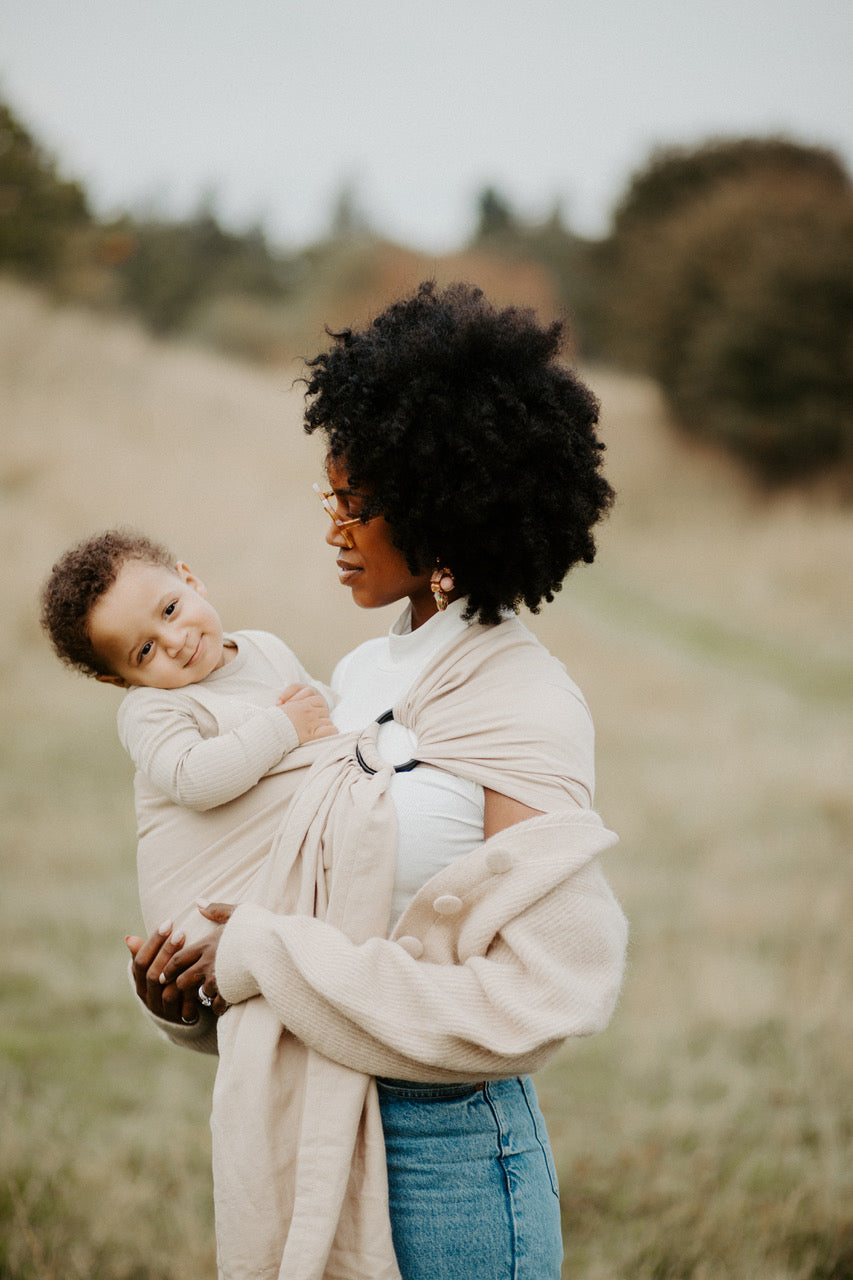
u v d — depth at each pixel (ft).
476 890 5.04
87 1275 9.85
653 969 16.24
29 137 73.87
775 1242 10.61
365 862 5.18
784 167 82.53
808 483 58.90
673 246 68.69
